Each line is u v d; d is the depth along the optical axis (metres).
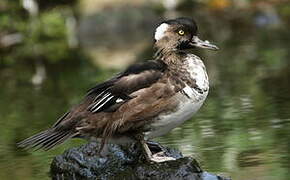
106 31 28.22
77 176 9.75
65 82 18.12
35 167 10.61
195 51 21.64
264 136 11.38
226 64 18.84
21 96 16.83
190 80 9.02
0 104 16.00
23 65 22.00
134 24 28.48
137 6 28.91
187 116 9.14
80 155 9.90
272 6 28.62
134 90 8.95
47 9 29.38
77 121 9.07
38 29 27.02
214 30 25.73
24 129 13.23
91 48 24.34
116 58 21.50
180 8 30.16
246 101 14.20
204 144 11.16
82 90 16.72
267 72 17.16
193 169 8.96
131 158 9.66
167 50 9.44
